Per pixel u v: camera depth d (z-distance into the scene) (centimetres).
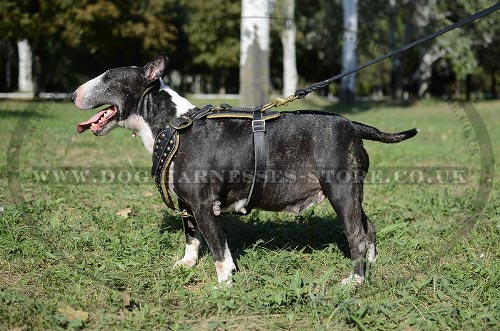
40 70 2955
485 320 557
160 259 712
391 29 3588
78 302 578
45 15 2806
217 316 561
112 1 2873
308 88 641
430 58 3875
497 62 3772
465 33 3347
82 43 2939
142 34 2939
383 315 563
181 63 3700
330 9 3841
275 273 652
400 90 3788
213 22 3506
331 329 538
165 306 577
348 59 3219
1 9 2730
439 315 556
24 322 535
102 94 636
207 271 672
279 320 555
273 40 4228
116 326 532
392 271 663
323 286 596
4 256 691
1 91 4316
